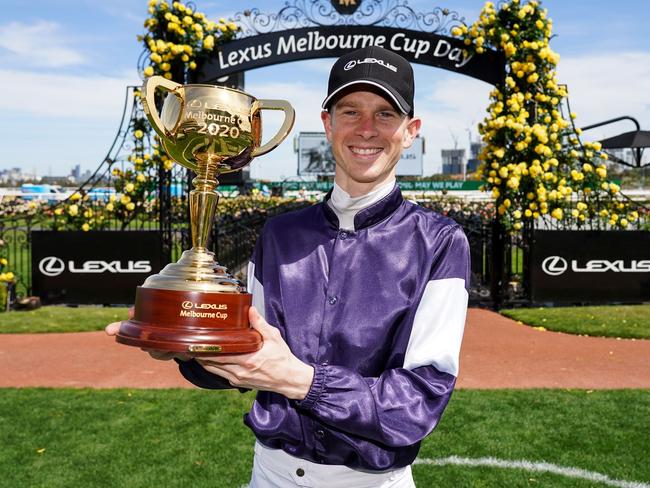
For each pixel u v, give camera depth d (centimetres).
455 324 161
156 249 1058
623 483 412
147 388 614
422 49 1020
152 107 166
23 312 998
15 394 593
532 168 989
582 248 1048
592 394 594
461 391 604
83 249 1062
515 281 1120
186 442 480
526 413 543
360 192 178
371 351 162
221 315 144
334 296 168
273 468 176
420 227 172
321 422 149
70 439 485
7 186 8838
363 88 167
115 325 157
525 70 995
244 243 1471
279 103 178
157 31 1023
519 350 768
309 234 180
